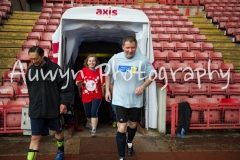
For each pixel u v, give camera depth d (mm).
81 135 4875
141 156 3971
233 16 12625
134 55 3459
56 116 3287
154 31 10602
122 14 5051
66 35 5508
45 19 10680
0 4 11266
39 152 4039
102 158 3859
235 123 5258
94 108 4762
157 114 5125
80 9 4973
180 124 4855
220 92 6277
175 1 14961
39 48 3184
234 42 10422
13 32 9680
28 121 4207
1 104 5152
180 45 9414
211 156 4035
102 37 6879
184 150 4246
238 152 4207
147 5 14203
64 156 3900
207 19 12664
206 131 5207
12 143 4461
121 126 3439
